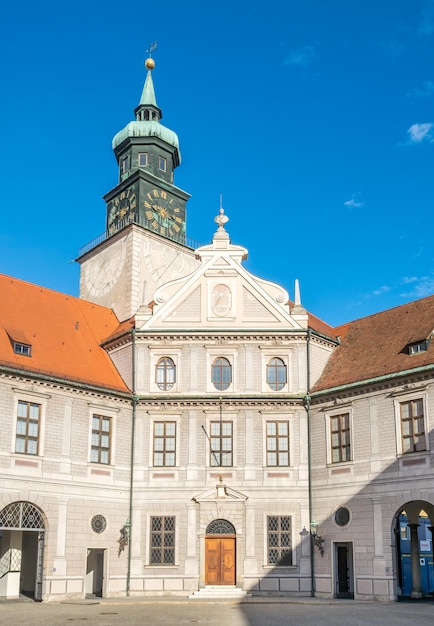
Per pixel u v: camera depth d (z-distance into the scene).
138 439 41.19
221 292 43.19
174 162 58.12
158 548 39.66
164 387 41.94
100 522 39.03
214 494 39.91
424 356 36.91
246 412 41.22
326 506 39.06
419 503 40.44
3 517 35.53
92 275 54.97
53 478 37.44
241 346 42.22
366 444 38.00
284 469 40.31
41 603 35.56
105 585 38.47
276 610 30.88
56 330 43.12
